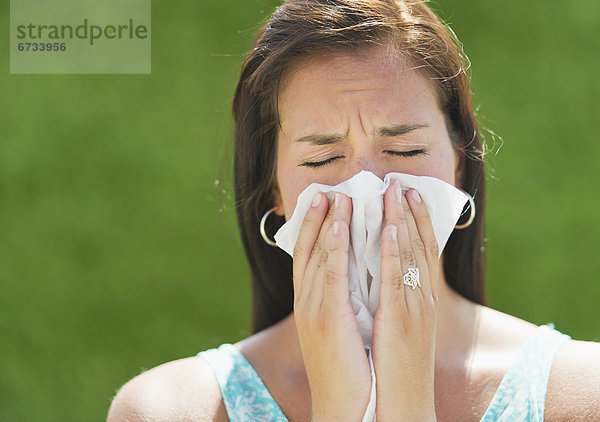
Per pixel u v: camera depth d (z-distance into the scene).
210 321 20.64
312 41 8.20
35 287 21.12
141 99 23.67
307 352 8.00
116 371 20.03
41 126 23.50
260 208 9.67
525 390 8.14
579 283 20.41
